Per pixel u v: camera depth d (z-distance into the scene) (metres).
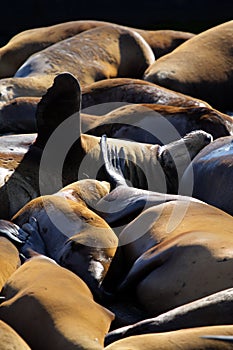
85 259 28.08
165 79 49.97
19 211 31.55
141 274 27.20
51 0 94.44
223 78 52.12
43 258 27.70
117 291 27.67
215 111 40.75
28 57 59.03
